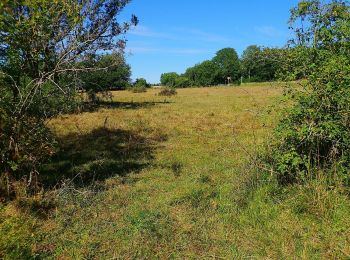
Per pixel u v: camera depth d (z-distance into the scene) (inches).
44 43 231.3
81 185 261.1
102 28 623.5
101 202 231.3
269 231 189.0
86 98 874.8
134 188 261.9
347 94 215.8
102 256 171.2
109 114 709.9
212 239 185.3
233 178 266.4
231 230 193.3
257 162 245.6
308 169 216.2
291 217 198.8
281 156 223.9
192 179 281.6
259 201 217.2
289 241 178.7
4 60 229.0
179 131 513.0
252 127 524.4
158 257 170.9
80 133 476.1
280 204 211.3
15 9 219.6
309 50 241.9
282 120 240.5
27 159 228.7
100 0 640.4
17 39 217.5
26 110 231.0
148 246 178.2
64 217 207.5
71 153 367.9
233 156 356.8
